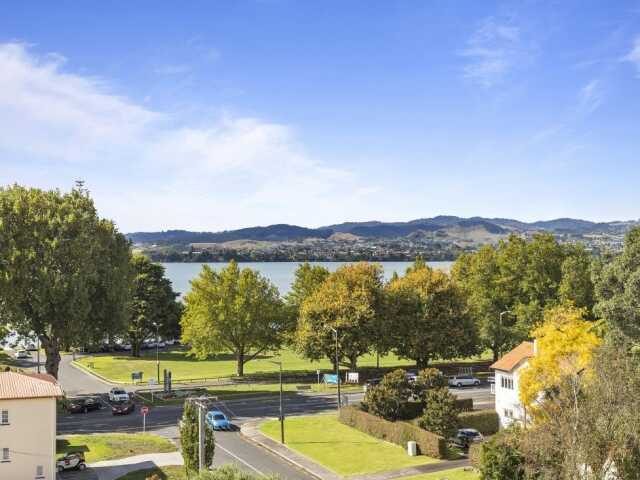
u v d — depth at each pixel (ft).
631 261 199.21
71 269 244.42
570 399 127.65
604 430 118.42
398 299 311.88
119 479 159.33
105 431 211.00
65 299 237.86
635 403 117.70
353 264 329.11
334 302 298.15
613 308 191.83
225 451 187.42
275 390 284.00
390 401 212.23
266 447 192.03
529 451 127.95
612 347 134.21
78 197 264.11
